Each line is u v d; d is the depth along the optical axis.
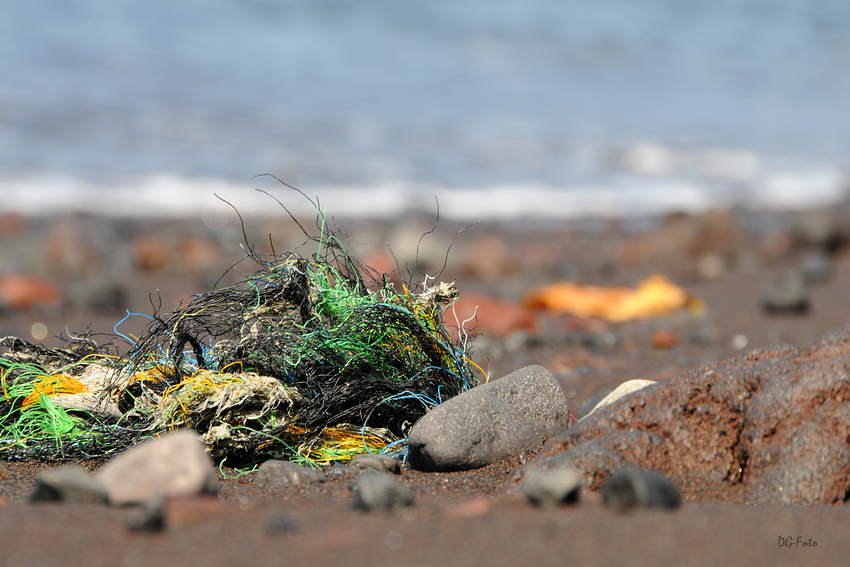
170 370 7.21
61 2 47.34
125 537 4.38
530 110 40.62
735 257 22.33
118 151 28.83
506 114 39.34
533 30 57.38
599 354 12.45
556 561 4.02
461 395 6.84
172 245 21.39
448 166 31.25
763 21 73.56
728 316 15.59
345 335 7.16
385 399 6.96
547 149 34.81
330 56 45.47
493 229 25.22
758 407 5.72
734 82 53.06
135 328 14.80
